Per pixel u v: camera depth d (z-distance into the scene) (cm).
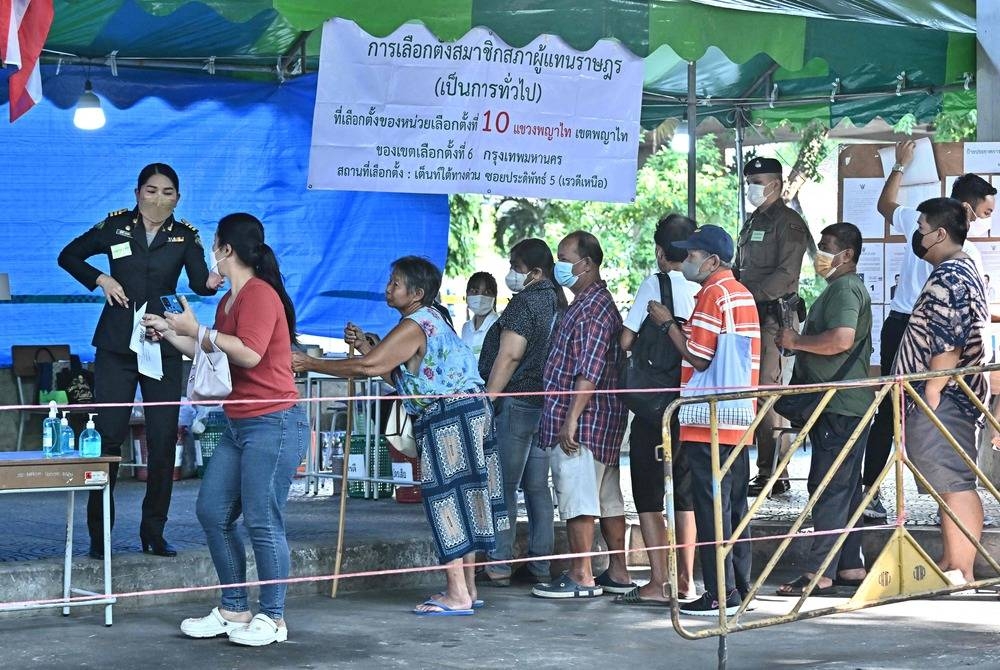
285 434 657
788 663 632
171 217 812
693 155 1112
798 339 780
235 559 677
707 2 852
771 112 1270
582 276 796
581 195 884
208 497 666
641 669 622
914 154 984
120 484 1230
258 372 652
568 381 790
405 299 734
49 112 990
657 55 1119
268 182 1038
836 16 891
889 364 965
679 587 776
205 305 1048
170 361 782
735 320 718
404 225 1082
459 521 744
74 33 895
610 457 801
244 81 1027
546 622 730
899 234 997
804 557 886
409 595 812
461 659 638
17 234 996
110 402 782
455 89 868
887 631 705
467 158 871
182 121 1013
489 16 809
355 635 691
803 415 779
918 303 760
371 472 1134
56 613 729
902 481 643
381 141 866
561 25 823
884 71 1177
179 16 878
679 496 767
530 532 847
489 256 2347
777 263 1005
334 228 1062
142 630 694
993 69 955
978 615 745
